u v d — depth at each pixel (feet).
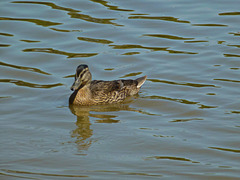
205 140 43.78
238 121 47.47
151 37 68.64
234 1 79.97
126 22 72.90
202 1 80.02
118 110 52.26
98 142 43.55
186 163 39.81
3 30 69.92
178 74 59.16
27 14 74.90
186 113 49.88
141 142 43.45
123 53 64.49
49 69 60.64
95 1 79.71
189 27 71.51
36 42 67.10
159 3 79.30
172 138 44.16
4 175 37.70
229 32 69.97
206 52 64.34
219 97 53.11
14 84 56.75
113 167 39.09
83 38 68.39
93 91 54.08
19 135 44.62
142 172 38.29
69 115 50.34
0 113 49.52
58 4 78.64
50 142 43.39
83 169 38.75
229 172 38.45
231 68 60.13
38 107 51.62
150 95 54.90
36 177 37.45
